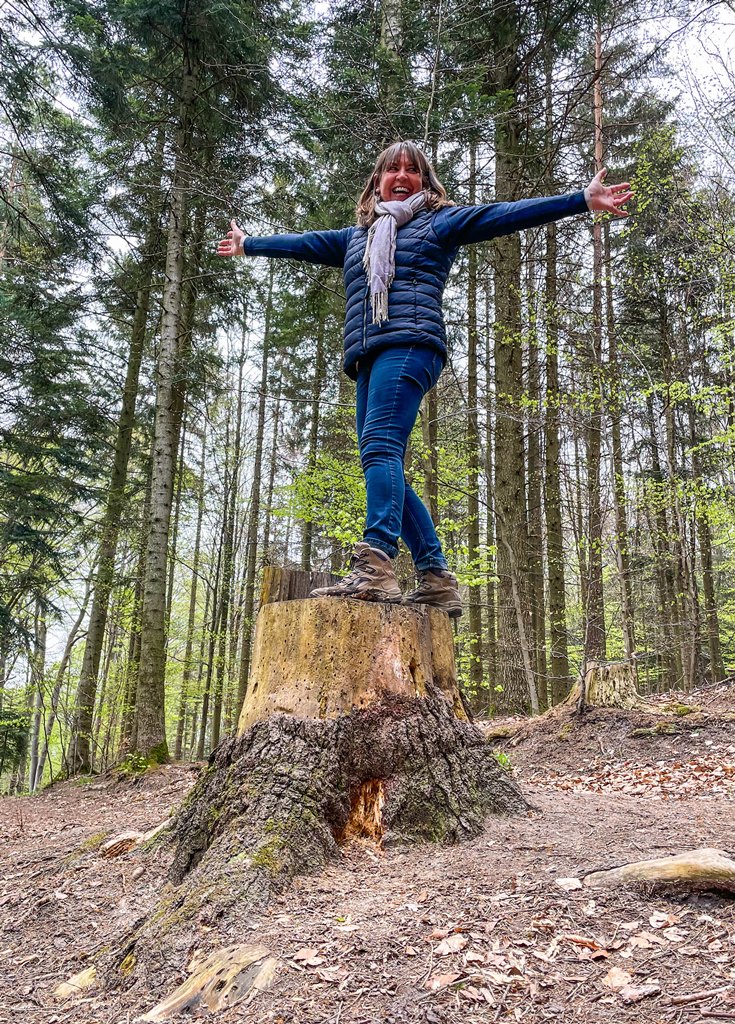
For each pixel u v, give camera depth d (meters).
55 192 8.65
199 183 8.77
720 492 9.72
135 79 10.18
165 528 9.27
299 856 2.37
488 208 2.74
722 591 17.17
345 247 3.14
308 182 9.98
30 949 2.56
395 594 2.91
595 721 6.57
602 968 1.72
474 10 8.30
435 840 2.61
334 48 8.16
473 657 12.61
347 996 1.69
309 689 2.81
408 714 2.81
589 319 9.57
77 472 11.27
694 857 2.10
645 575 13.48
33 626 13.28
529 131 10.07
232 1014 1.71
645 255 11.01
